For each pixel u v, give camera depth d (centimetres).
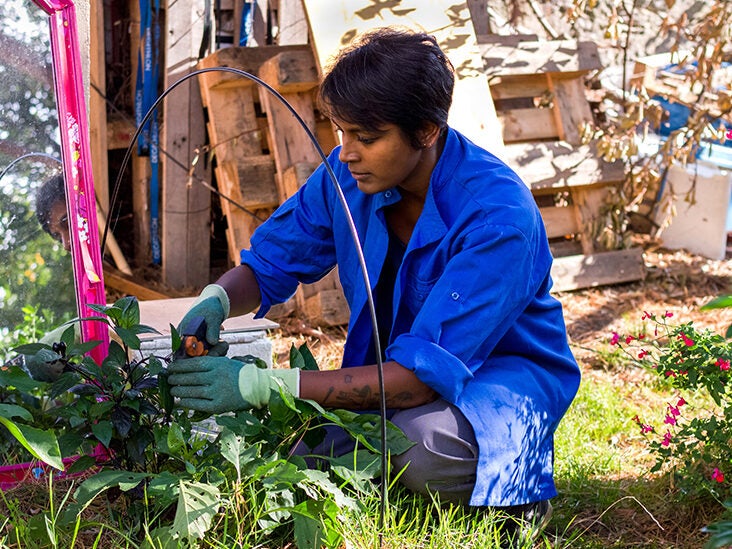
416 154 215
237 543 198
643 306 479
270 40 488
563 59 504
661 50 659
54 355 208
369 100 201
